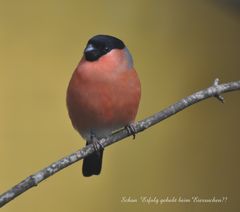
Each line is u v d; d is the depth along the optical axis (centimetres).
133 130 779
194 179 1234
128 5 1292
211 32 1292
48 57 1266
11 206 1203
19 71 1257
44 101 1248
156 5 1296
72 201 1220
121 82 824
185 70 1279
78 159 744
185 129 1244
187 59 1284
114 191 1223
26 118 1239
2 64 1255
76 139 1239
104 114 835
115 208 1220
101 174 1223
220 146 1244
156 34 1289
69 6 1287
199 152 1241
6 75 1252
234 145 1243
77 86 831
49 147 1233
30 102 1246
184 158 1238
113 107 830
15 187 689
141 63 1275
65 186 1220
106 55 831
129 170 1228
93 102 828
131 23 1289
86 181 1223
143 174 1227
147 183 1227
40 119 1241
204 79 1278
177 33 1291
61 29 1280
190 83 1275
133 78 833
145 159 1232
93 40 838
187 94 1271
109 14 1292
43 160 1230
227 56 1287
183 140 1241
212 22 1295
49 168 713
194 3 1311
